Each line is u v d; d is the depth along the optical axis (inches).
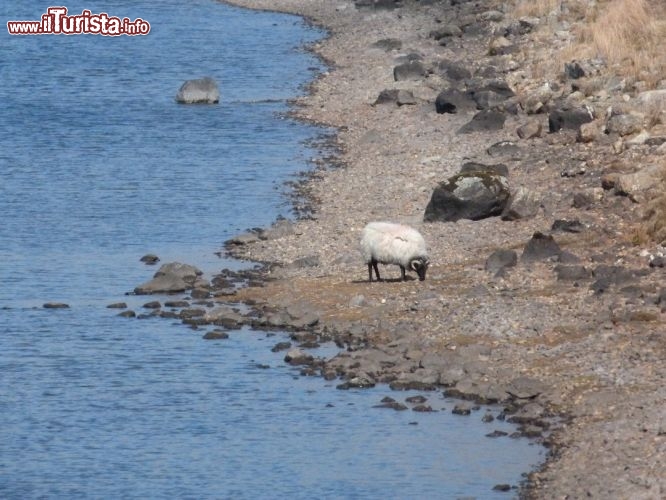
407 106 6043.3
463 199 4089.6
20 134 5777.6
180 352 3169.3
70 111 6314.0
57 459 2613.2
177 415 2802.7
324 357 3120.1
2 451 2647.6
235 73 7298.2
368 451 2610.7
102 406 2856.8
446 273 3612.2
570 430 2630.4
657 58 5556.1
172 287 3651.6
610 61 5698.8
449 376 2920.8
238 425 2751.0
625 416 2645.2
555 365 2930.6
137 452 2635.3
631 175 4030.5
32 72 7401.6
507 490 2418.8
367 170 4992.6
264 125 5940.0
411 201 4461.1
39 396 2915.8
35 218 4431.6
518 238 3865.7
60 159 5305.1
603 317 3144.7
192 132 5812.0
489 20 7667.3
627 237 3715.6
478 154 4948.3
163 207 4569.4
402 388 2910.9
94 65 7642.7
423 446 2618.1
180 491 2461.9
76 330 3334.2
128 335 3294.8
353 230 4163.4
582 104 5118.1
